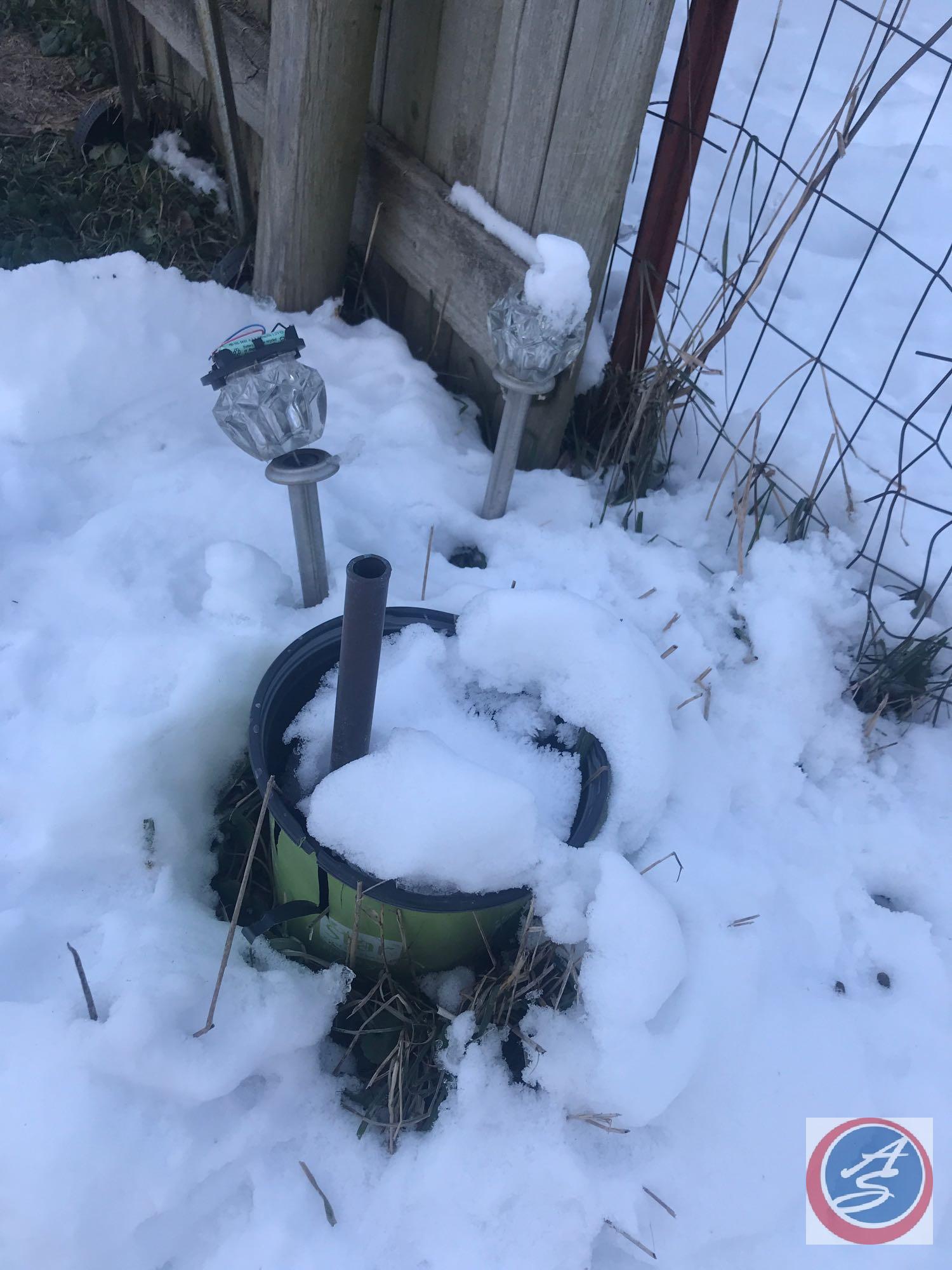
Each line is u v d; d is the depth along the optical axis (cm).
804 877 146
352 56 183
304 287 213
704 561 183
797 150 296
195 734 136
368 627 98
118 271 191
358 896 107
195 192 266
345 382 204
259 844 137
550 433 188
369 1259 108
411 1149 115
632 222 254
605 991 112
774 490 187
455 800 108
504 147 172
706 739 153
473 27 173
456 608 158
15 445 176
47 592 153
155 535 163
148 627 147
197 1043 108
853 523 187
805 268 256
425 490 182
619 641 131
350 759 117
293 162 194
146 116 289
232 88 221
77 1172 98
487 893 111
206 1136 109
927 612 168
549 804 126
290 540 166
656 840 136
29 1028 105
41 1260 97
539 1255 110
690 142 163
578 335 155
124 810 128
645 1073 113
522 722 135
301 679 132
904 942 142
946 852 153
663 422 185
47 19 338
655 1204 115
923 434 172
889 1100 127
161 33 261
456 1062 118
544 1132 115
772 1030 127
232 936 106
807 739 163
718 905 133
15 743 132
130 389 188
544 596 130
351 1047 121
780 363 224
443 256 194
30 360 180
